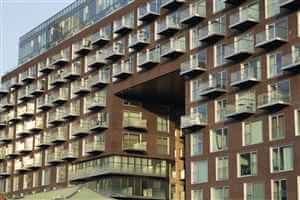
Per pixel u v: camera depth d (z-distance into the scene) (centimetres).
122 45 7169
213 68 5759
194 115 5856
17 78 9812
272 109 5078
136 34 6944
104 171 7244
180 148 7844
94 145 7419
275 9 5172
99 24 7725
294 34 4950
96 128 7406
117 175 7275
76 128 7919
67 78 8238
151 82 6738
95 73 7662
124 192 7275
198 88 5922
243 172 5288
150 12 6594
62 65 8481
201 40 5841
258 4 5341
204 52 5891
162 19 6544
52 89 8681
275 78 5088
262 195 5062
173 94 7344
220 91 5612
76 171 7850
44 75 8962
